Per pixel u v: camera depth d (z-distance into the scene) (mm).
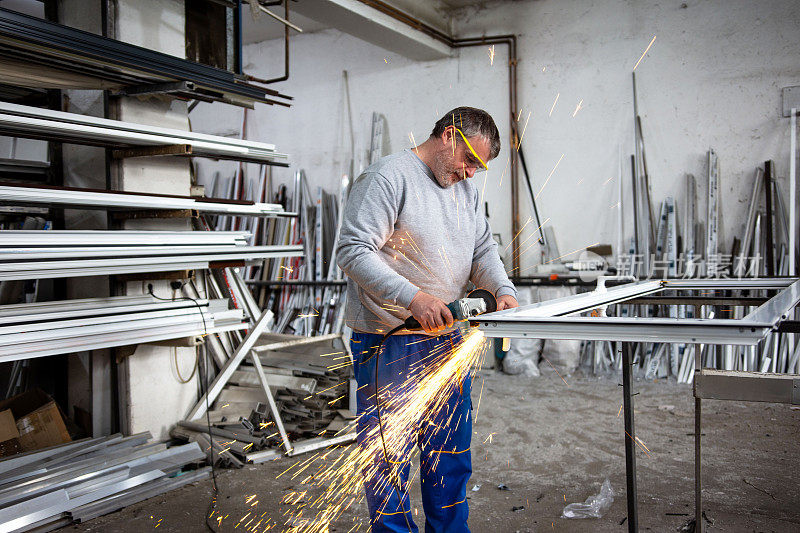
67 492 2660
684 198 5660
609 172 5922
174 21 3410
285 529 2531
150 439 3334
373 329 1945
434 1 6309
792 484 2885
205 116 8281
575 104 6039
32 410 3408
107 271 2818
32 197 2527
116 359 3312
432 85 6664
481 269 2148
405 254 1947
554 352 5609
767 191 5246
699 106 5574
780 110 5293
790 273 5184
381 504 1940
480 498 2803
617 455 3332
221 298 3807
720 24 5457
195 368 3697
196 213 3180
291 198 7492
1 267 2426
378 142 6879
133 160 3311
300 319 6715
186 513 2684
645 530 2441
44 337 2645
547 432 3779
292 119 7566
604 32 5891
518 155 6250
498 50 6324
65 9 3393
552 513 2625
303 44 7426
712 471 3062
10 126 2561
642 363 5469
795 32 5211
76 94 3412
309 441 3500
